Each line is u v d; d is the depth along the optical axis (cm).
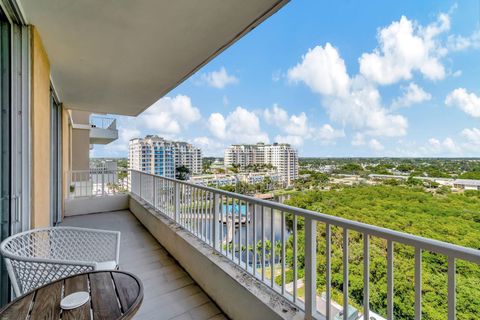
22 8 207
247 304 186
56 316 112
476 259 88
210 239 273
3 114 204
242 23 242
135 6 213
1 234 201
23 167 213
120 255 341
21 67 219
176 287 259
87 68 349
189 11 222
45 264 160
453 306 96
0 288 197
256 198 205
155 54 308
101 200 612
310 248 153
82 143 974
